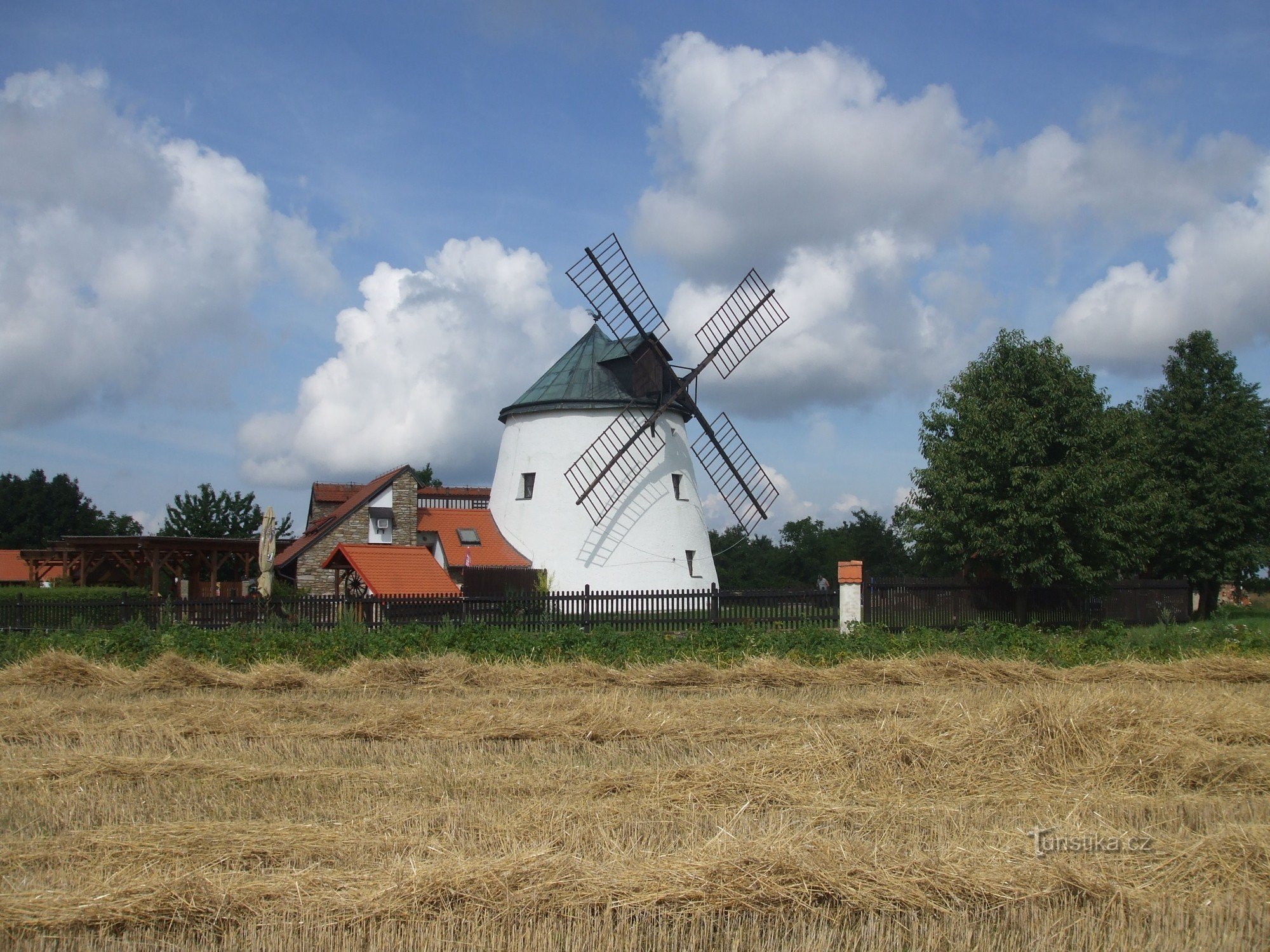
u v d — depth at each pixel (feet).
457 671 55.62
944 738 33.24
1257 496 125.39
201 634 66.23
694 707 44.45
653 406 118.21
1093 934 20.33
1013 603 87.92
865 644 63.57
